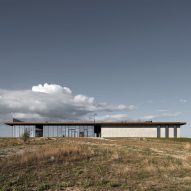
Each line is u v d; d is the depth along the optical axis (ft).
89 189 54.49
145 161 84.58
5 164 75.61
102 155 94.53
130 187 55.98
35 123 279.08
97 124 279.49
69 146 112.27
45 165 75.97
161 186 56.95
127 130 277.03
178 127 275.59
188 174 69.72
